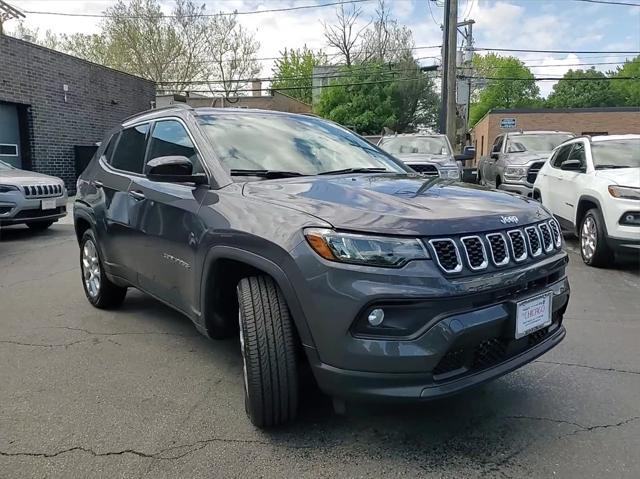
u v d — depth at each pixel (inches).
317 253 98.6
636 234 248.2
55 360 155.2
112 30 1360.7
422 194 117.5
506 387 135.6
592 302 211.3
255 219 111.4
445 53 765.3
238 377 143.5
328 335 97.6
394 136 508.4
